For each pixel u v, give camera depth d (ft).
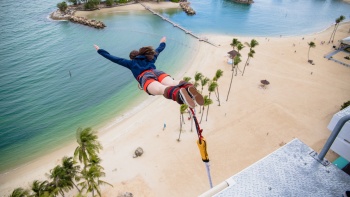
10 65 241.76
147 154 146.30
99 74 238.07
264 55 278.87
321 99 205.46
